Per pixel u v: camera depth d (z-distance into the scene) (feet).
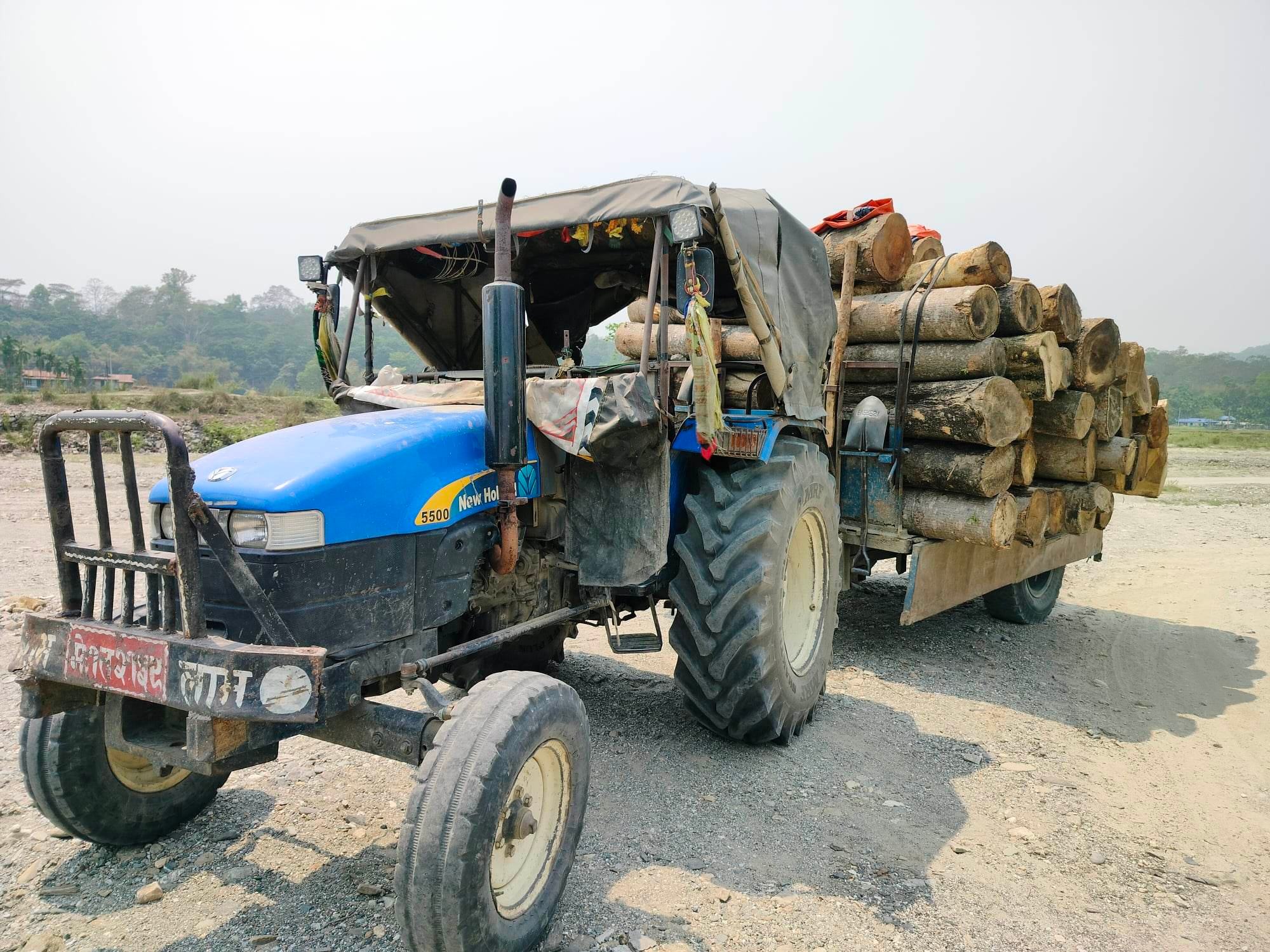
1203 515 45.42
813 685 14.23
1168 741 14.92
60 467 8.54
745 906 9.51
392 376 13.70
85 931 8.65
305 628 8.42
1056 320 17.92
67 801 9.43
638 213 11.09
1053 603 22.61
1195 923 9.59
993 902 9.78
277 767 12.48
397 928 8.82
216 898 9.29
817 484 14.29
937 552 16.94
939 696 16.62
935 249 19.97
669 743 13.78
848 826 11.39
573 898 9.53
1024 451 17.35
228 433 65.05
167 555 7.96
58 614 8.60
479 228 12.50
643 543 11.43
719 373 13.89
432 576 9.68
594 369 13.46
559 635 15.56
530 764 8.54
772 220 12.89
